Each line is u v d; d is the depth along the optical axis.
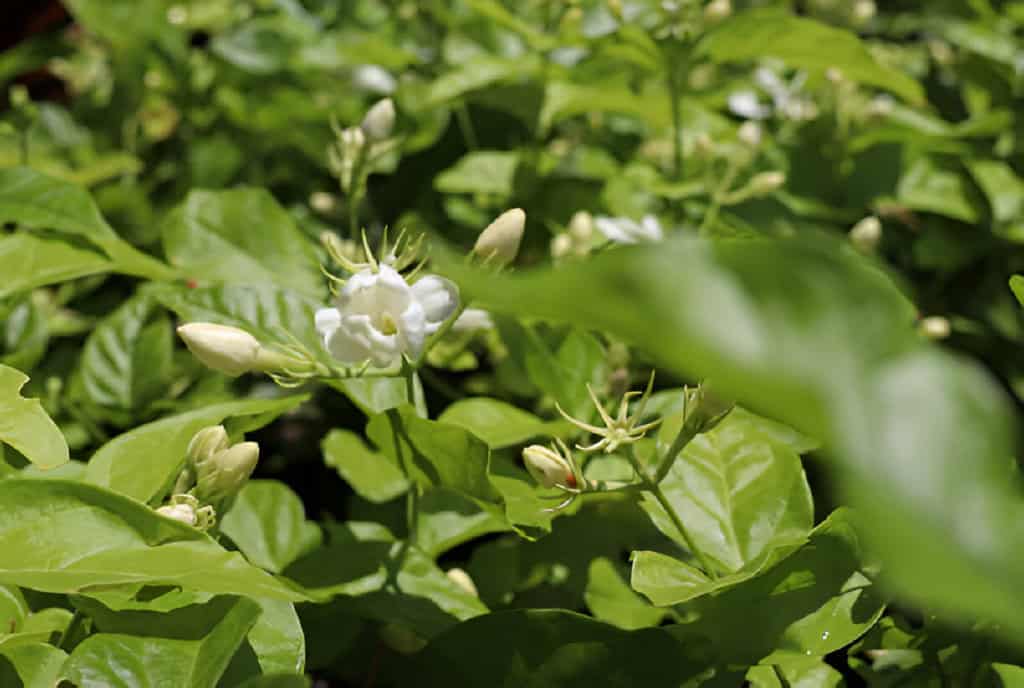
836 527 0.62
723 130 0.93
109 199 0.93
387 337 0.63
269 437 0.84
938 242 0.90
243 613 0.59
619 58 0.89
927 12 1.20
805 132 0.96
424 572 0.68
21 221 0.71
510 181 0.88
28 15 1.15
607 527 0.72
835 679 0.64
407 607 0.67
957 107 1.11
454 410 0.72
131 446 0.64
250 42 1.02
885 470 0.30
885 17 1.27
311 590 0.67
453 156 1.00
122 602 0.60
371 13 1.11
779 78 1.06
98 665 0.59
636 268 0.31
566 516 0.72
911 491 0.30
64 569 0.58
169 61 1.11
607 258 0.32
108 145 1.07
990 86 1.00
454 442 0.64
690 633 0.62
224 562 0.58
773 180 0.82
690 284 0.31
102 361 0.76
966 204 0.89
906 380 0.31
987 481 0.30
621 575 0.71
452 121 1.01
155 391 0.76
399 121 0.95
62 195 0.72
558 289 0.31
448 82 0.87
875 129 0.92
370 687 0.70
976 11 1.09
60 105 1.14
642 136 1.02
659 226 0.80
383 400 0.68
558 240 0.78
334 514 0.83
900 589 0.29
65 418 0.75
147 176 1.07
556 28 0.96
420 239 0.65
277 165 1.01
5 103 1.14
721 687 0.62
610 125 1.02
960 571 0.29
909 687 0.64
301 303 0.70
